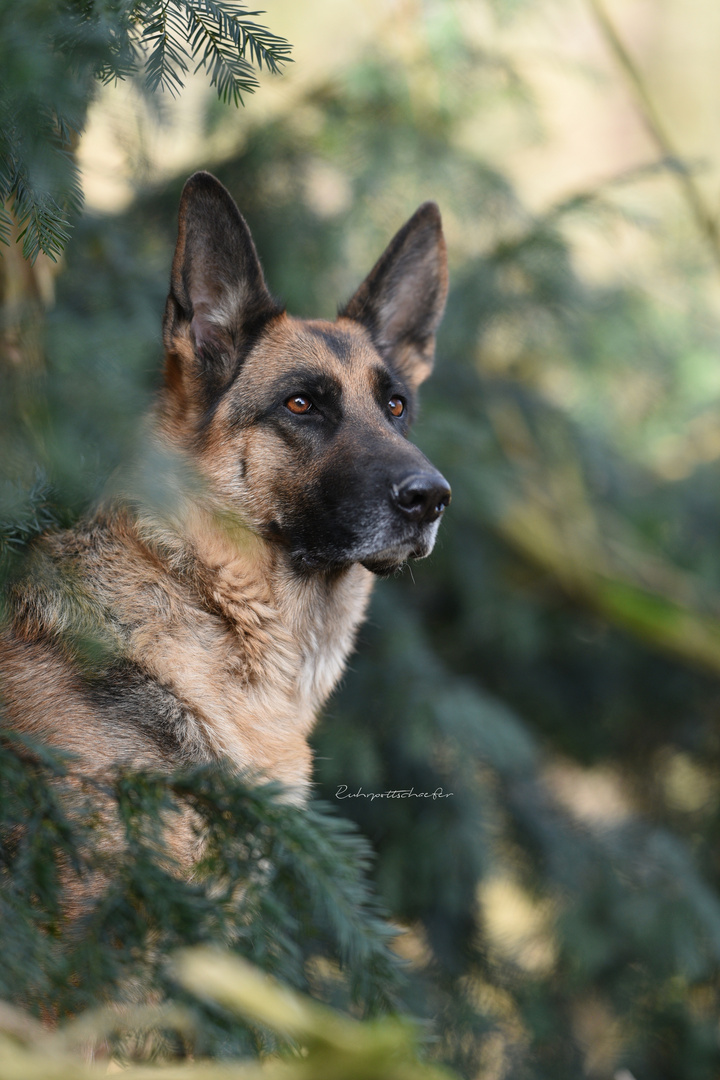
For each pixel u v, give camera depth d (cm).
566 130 1247
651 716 788
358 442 360
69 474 241
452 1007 528
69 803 211
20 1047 159
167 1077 137
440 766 559
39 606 294
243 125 582
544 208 643
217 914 197
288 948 200
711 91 1316
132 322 441
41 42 203
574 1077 573
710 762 783
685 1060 604
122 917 192
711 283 748
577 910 590
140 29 272
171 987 183
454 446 596
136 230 539
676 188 707
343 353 383
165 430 365
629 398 816
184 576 325
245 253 367
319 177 604
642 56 1340
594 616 748
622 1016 611
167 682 305
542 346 667
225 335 371
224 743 311
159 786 213
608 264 708
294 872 209
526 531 705
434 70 602
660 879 596
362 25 795
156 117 459
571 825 625
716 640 719
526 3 594
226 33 235
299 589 365
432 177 587
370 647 575
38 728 281
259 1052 184
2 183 209
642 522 832
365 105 599
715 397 813
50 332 327
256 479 362
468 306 614
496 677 734
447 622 730
